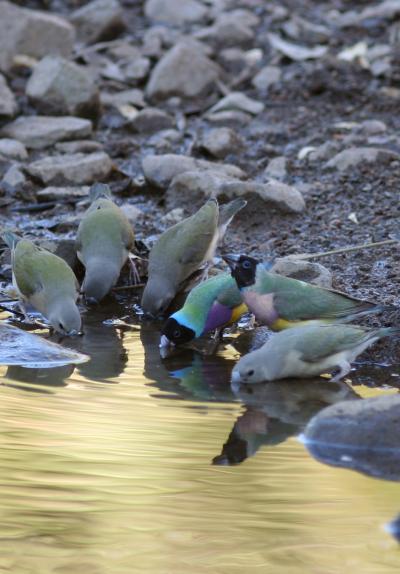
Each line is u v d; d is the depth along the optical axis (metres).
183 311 12.33
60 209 16.75
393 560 7.22
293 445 9.39
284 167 17.92
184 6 25.98
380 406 9.58
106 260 13.94
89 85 20.14
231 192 16.05
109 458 8.87
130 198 17.33
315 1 27.47
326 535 7.54
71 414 10.00
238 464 8.84
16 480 8.39
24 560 7.23
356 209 16.20
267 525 7.72
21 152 18.53
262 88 22.12
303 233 15.39
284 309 12.00
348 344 11.26
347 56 23.17
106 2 24.31
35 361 11.73
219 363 11.86
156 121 20.36
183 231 13.73
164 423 9.81
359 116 20.84
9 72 21.69
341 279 13.64
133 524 7.71
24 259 13.32
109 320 13.50
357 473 8.76
